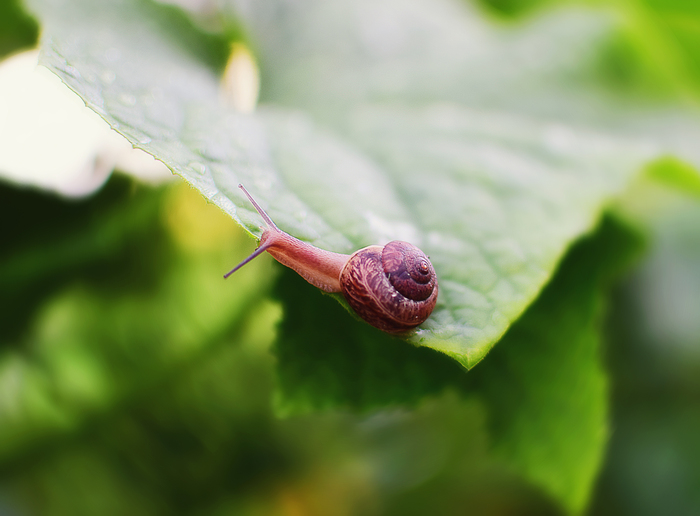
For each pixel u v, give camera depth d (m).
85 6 0.26
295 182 0.24
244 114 0.26
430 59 0.30
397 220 0.24
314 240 0.23
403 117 0.28
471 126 0.28
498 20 0.37
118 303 0.29
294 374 0.24
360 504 0.38
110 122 0.23
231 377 0.30
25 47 0.27
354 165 0.25
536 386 0.25
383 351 0.24
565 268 0.26
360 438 0.37
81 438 0.29
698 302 0.30
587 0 0.35
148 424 0.30
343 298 0.23
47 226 0.27
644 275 0.31
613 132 0.31
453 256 0.23
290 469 0.34
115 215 0.28
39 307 0.29
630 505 0.31
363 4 0.31
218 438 0.31
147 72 0.25
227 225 0.30
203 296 0.30
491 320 0.22
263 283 0.29
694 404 0.31
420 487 0.38
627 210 0.29
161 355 0.29
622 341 0.30
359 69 0.30
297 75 0.29
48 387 0.29
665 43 0.34
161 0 0.28
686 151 0.31
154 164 0.28
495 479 0.36
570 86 0.32
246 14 0.29
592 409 0.25
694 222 0.31
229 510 0.32
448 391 0.25
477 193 0.25
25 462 0.29
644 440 0.31
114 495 0.30
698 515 0.30
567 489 0.25
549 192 0.25
